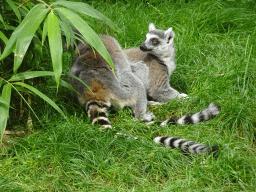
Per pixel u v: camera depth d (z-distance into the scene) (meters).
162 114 7.45
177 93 8.20
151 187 4.70
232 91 7.34
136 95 7.03
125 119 6.51
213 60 8.71
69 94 7.51
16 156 5.20
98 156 5.28
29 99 6.51
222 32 10.32
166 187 4.68
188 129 6.33
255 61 8.28
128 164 5.18
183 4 11.29
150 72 8.34
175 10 10.98
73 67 7.15
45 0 5.52
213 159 5.19
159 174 5.11
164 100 8.34
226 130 6.28
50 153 5.34
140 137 5.95
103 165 5.08
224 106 6.78
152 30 8.62
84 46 7.24
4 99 4.82
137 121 6.52
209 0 11.20
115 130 6.04
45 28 4.62
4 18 5.86
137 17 10.58
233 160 5.09
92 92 6.47
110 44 7.38
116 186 4.70
